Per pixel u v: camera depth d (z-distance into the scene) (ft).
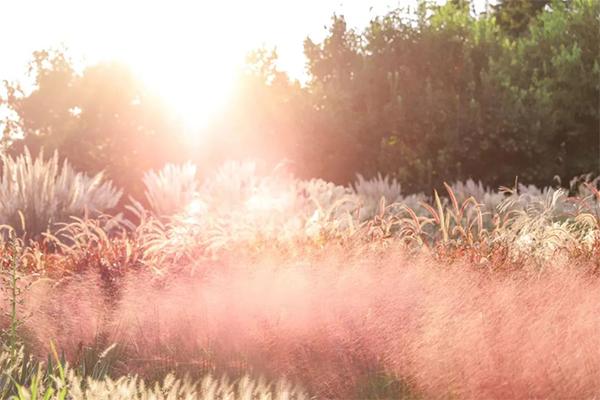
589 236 28.09
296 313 21.12
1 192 44.50
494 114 97.40
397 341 19.40
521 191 63.16
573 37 102.42
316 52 109.50
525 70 102.83
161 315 22.44
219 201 47.78
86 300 24.32
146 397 14.64
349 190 74.28
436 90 99.86
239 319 21.31
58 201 45.03
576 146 102.68
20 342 19.76
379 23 105.60
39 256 31.65
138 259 29.48
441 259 25.41
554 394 16.92
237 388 18.01
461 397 17.48
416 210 62.59
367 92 103.30
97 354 19.84
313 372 19.03
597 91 98.63
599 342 17.99
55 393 15.35
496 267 24.36
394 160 97.04
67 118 134.31
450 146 96.53
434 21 105.40
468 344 18.31
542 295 21.20
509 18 141.18
